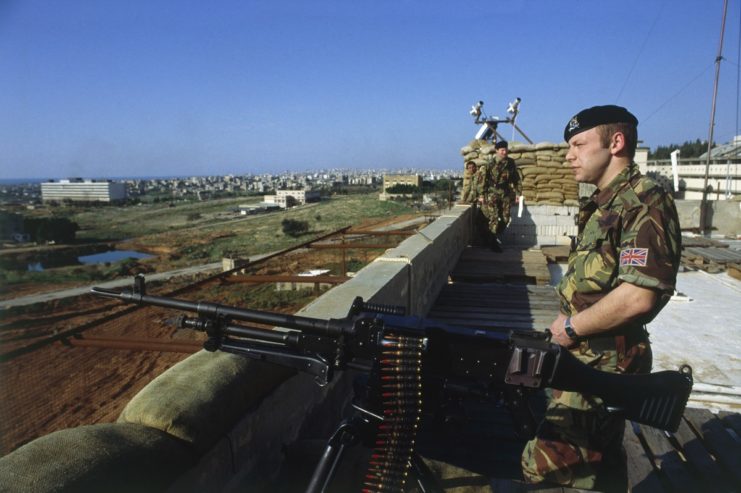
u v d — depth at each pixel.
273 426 2.09
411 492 1.89
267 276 4.47
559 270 8.70
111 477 1.27
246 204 195.00
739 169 31.12
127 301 1.91
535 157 10.90
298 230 95.75
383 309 1.81
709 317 5.80
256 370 1.97
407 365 1.63
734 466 2.40
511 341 1.62
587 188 10.82
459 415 1.72
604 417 1.95
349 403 3.06
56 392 12.70
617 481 2.09
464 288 6.83
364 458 2.05
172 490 1.51
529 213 10.82
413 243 5.59
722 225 13.23
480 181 9.45
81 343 2.79
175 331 15.14
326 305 2.86
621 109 1.91
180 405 1.62
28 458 1.24
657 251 1.72
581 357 1.99
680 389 1.71
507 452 2.87
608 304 1.80
